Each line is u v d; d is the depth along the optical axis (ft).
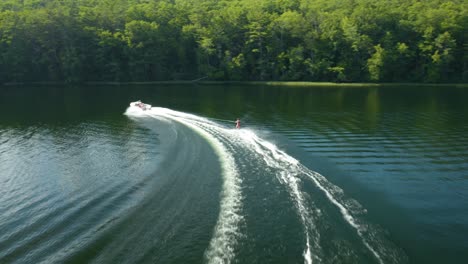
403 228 62.34
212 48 340.59
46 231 62.59
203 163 92.73
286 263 52.39
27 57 321.32
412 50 306.55
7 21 312.91
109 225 63.26
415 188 79.41
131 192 76.74
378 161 96.48
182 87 287.69
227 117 155.02
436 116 155.53
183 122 144.36
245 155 99.14
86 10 348.18
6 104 203.72
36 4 407.23
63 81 330.75
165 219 64.95
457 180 84.02
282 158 97.14
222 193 74.74
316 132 127.13
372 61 294.66
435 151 105.40
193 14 368.27
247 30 341.62
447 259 54.34
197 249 55.88
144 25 332.80
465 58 293.43
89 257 54.54
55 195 77.15
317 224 62.54
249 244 56.90
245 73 338.34
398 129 131.95
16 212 70.13
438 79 295.48
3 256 55.77
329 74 319.88
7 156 104.53
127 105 194.18
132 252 55.47
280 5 388.16
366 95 228.22
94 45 333.83
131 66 329.11
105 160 98.63
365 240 58.13
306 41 326.24
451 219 66.08
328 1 372.17
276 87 282.36
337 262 52.44
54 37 325.83
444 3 322.34
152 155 101.50
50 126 142.41
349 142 114.42
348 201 71.67
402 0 343.46
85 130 134.31
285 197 72.64
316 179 82.64
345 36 313.73
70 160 99.71
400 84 291.17
